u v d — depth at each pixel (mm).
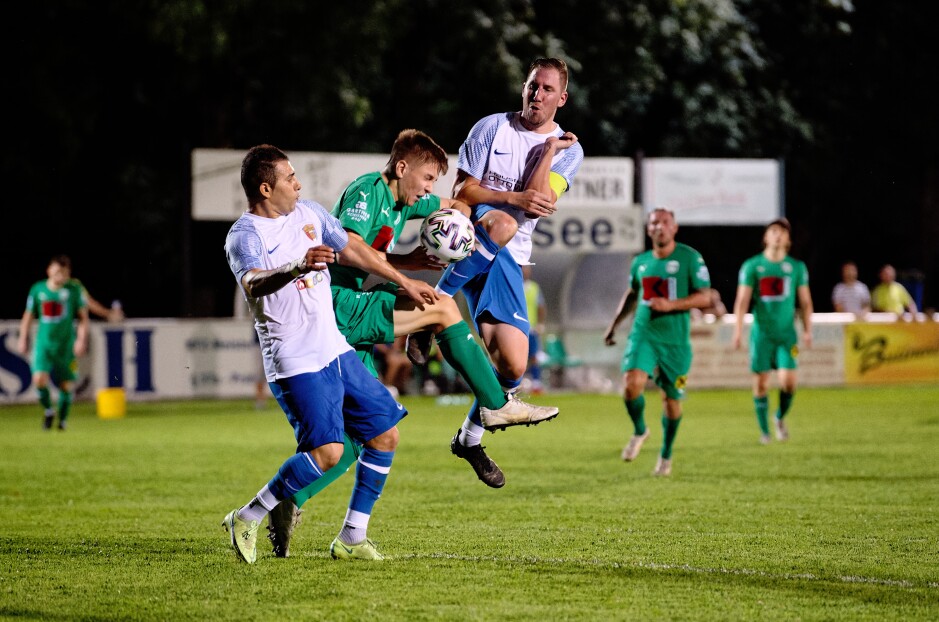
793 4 70125
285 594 13195
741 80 67000
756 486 22766
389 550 16031
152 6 50562
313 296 14359
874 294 56156
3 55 54625
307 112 57500
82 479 24609
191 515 19625
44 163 57906
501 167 16859
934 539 16797
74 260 63844
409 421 39094
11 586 13781
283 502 14977
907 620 12102
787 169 72125
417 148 15891
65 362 37469
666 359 24781
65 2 53750
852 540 16703
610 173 51375
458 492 22125
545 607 12547
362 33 54500
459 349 16094
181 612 12414
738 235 74250
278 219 14438
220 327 48688
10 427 38625
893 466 25797
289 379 14328
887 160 76000
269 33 53625
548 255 53031
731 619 12086
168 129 61125
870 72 73062
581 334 53531
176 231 60781
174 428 37531
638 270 25250
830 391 50844
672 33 63531
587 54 63094
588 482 23562
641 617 12133
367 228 15508
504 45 59625
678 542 16562
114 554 15844
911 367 54750
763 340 31391
